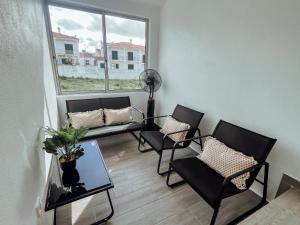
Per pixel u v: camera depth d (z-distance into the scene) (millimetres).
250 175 1529
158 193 1847
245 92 1884
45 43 2195
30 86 1209
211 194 1367
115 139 3061
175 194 1837
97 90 3131
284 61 1516
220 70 2135
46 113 1791
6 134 729
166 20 3021
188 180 1547
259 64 1712
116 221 1520
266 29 1612
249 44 1775
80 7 2639
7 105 764
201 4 2279
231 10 1904
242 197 1810
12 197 726
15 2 976
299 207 1345
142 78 3059
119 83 3295
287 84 1518
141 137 2682
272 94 1640
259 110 1771
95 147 1854
